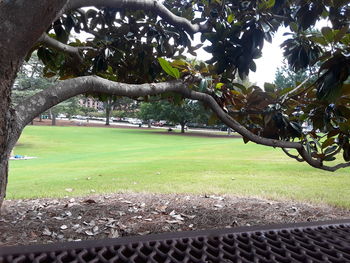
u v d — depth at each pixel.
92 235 3.37
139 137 31.11
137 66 3.20
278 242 1.10
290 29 2.96
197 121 37.75
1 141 1.19
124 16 3.11
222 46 2.37
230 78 2.60
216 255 0.98
